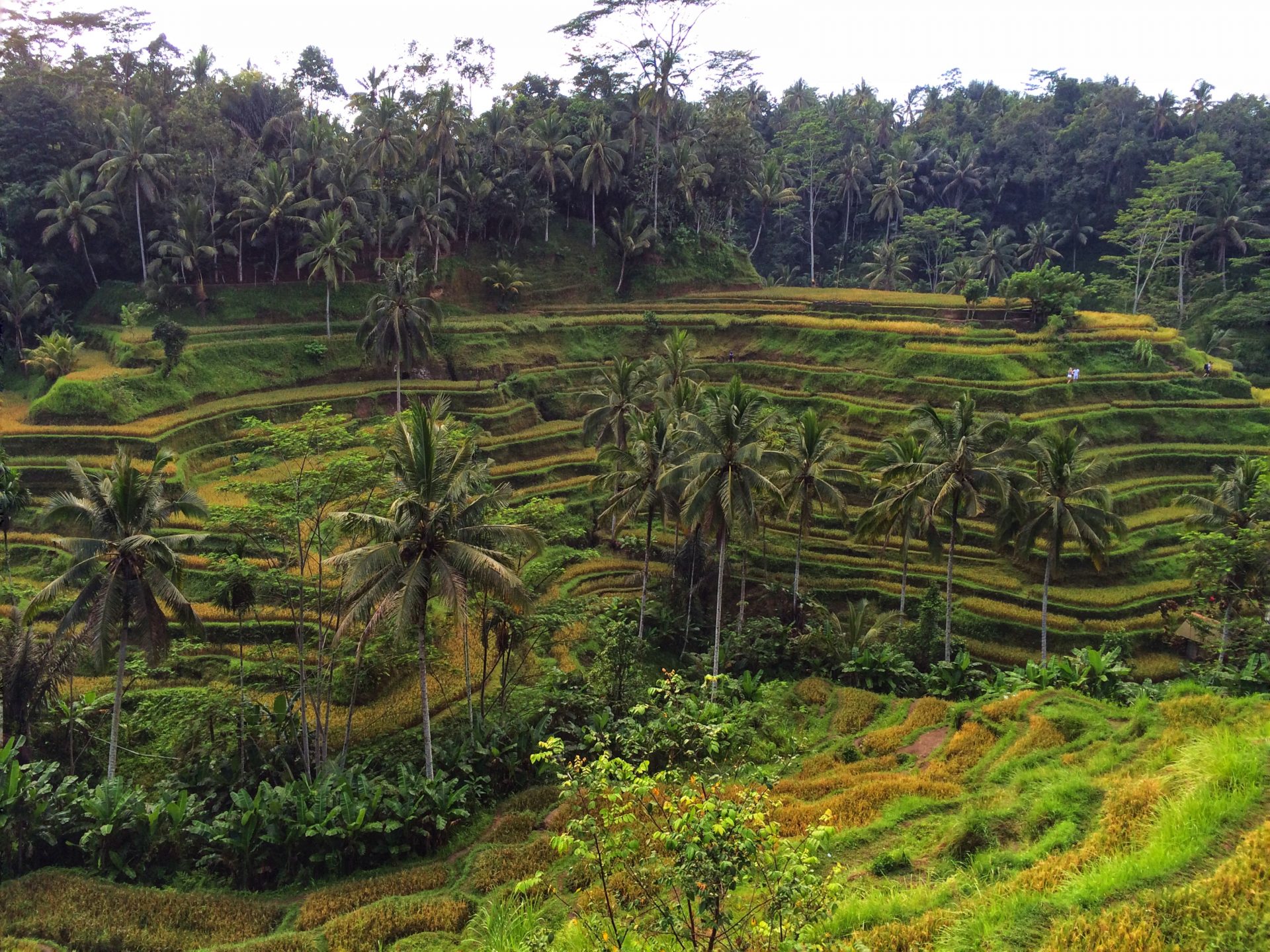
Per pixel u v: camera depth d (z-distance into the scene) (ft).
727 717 94.43
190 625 93.30
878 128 415.44
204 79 273.75
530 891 67.92
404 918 68.39
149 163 221.25
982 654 144.36
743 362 243.81
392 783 91.45
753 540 167.84
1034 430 191.62
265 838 80.53
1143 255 314.14
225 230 238.07
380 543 88.07
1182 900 38.29
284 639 124.47
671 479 122.72
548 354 246.47
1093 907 40.57
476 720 103.81
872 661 127.65
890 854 60.80
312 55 299.38
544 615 109.19
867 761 90.89
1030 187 400.06
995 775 76.33
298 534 97.76
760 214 402.72
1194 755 56.59
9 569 119.65
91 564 90.17
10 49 248.32
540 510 112.16
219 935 71.00
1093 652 112.57
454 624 132.36
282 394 206.28
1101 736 79.92
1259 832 41.57
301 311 238.89
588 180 272.10
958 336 230.68
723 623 147.02
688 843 33.42
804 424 141.79
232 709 98.02
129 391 183.83
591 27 293.64
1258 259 295.69
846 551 172.04
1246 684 104.99
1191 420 205.57
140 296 227.20
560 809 86.12
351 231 242.37
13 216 220.23
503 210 264.93
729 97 372.99
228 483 101.76
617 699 108.68
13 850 80.48
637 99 284.41
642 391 174.91
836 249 396.78
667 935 41.27
